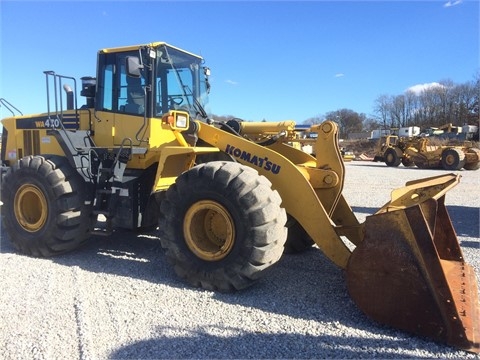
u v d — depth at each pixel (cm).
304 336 317
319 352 296
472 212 893
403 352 297
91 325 329
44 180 497
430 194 390
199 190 403
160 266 478
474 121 6103
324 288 413
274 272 459
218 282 397
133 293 395
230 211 388
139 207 504
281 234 386
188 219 413
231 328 328
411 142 2598
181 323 335
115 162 497
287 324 336
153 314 350
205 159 495
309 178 445
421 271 315
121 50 518
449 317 304
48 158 513
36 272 453
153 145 502
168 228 423
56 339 307
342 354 294
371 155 4038
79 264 485
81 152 516
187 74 561
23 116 654
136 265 481
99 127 542
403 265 321
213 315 351
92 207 518
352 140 5769
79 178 512
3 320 336
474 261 518
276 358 288
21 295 386
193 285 413
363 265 338
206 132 475
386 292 329
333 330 328
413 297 318
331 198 446
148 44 503
